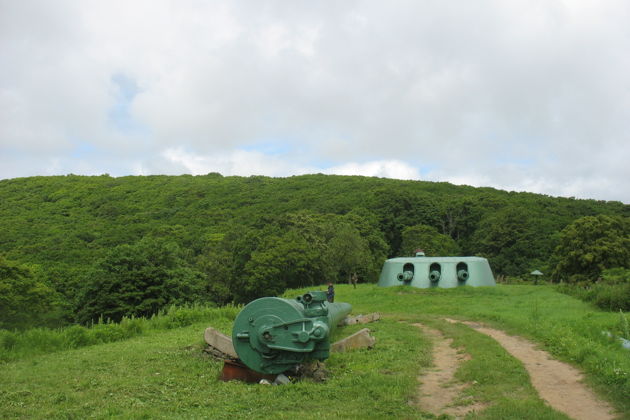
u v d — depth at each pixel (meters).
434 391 9.38
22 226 80.56
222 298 53.47
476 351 12.52
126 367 11.74
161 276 36.19
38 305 35.62
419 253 33.28
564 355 11.73
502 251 60.06
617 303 20.70
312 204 89.00
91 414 8.05
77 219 88.94
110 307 34.91
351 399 8.75
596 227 42.25
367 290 31.23
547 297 26.41
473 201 76.38
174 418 7.68
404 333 16.42
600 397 8.60
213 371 11.19
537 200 78.75
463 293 28.48
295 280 51.53
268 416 7.77
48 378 10.73
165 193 108.25
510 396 8.68
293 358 9.99
